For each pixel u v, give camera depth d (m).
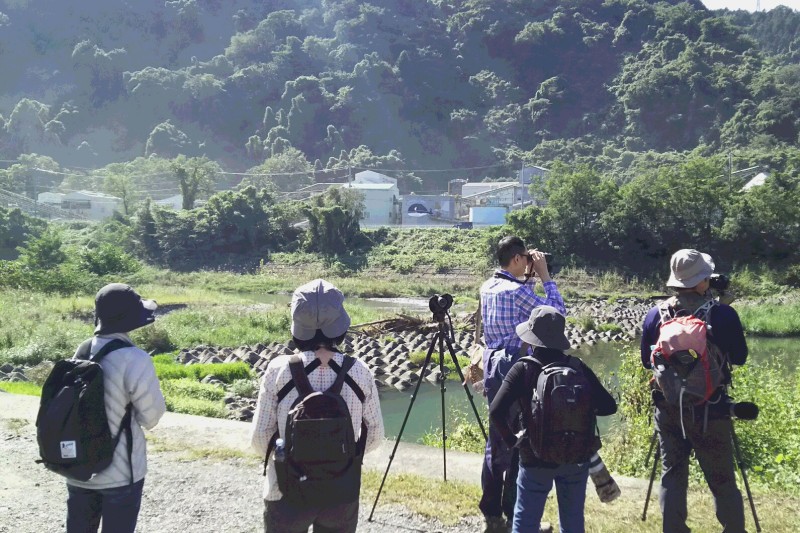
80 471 3.71
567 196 62.50
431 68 193.12
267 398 3.62
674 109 159.38
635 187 61.53
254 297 56.91
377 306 49.94
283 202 83.50
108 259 53.84
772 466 8.81
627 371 12.48
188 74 189.88
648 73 173.00
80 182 123.06
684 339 4.50
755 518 5.02
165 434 8.08
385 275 65.75
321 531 3.66
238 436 8.05
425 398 21.41
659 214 59.66
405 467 7.12
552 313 4.29
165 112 183.50
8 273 42.88
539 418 4.03
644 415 11.30
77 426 3.68
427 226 83.12
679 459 4.72
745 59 172.00
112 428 3.83
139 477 3.95
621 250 60.59
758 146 128.00
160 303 42.09
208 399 18.20
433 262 66.56
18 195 99.75
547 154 159.50
